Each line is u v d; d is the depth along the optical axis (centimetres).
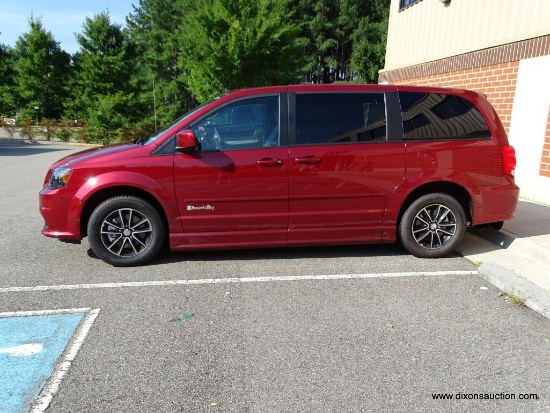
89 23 3147
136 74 3562
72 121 3319
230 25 1616
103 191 443
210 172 435
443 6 884
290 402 247
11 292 391
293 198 447
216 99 460
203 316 348
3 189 927
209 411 239
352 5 4634
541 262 456
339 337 316
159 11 4428
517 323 337
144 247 454
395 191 459
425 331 325
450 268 455
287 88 457
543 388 259
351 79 4791
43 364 281
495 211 477
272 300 378
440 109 470
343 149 448
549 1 620
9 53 3906
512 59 687
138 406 243
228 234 450
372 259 482
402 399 249
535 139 657
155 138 454
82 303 370
